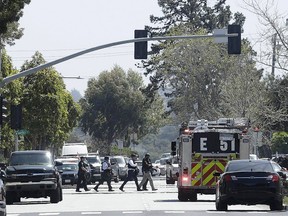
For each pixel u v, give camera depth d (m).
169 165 157.50
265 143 176.75
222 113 188.88
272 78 146.25
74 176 148.25
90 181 158.25
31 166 93.56
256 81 172.38
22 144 179.50
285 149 176.88
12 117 99.00
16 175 92.62
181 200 96.69
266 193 74.38
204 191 94.81
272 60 120.31
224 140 94.88
